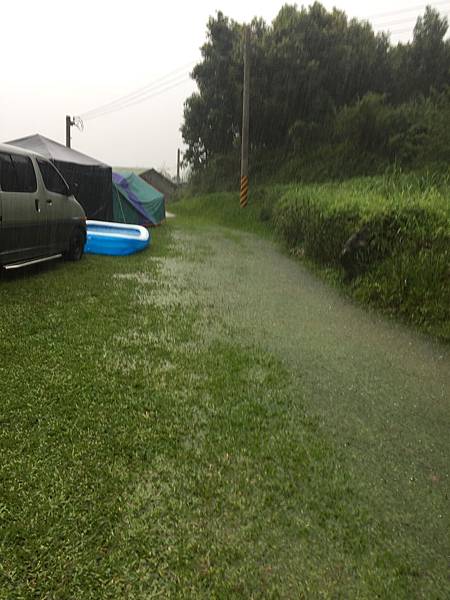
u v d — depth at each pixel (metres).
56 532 1.70
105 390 2.81
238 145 25.27
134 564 1.59
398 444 2.44
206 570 1.59
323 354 3.72
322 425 2.59
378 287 5.24
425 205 5.86
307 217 8.56
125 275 6.25
